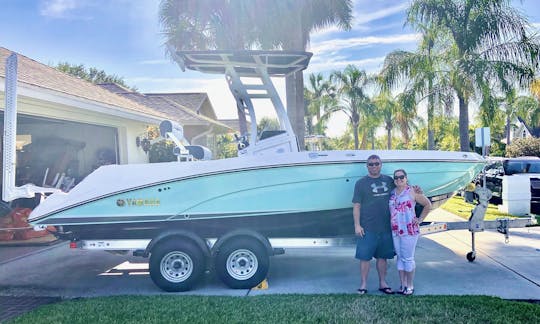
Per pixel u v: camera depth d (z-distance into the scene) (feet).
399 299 16.01
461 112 51.01
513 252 23.18
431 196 20.12
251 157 18.54
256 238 18.28
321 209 18.92
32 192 18.66
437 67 52.95
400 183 16.49
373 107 94.07
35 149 37.83
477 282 18.26
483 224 20.83
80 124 36.52
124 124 37.47
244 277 18.21
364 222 16.88
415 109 54.65
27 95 22.57
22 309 16.57
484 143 22.70
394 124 87.35
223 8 46.03
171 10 48.93
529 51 47.93
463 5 50.72
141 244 18.74
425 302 15.57
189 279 18.13
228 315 14.74
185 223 18.67
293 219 19.06
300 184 18.61
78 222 18.39
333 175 18.66
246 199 18.47
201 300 16.46
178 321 14.32
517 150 91.04
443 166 19.61
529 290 17.17
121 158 37.40
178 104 66.69
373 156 16.83
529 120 105.29
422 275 19.43
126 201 18.35
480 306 14.99
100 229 18.65
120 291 18.66
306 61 20.56
